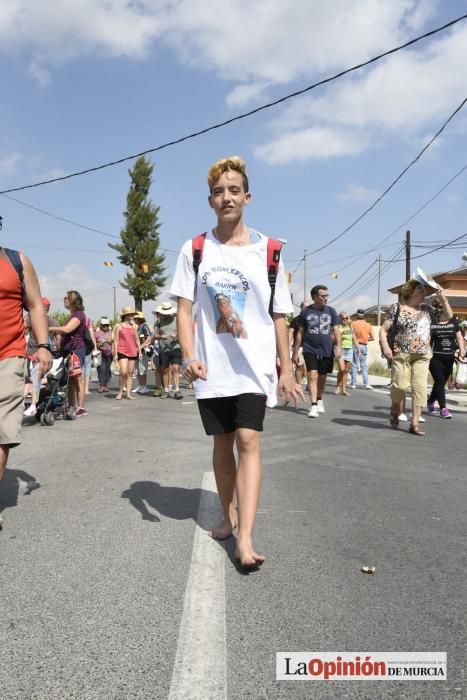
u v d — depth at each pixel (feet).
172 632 7.63
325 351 29.84
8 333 11.96
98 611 8.18
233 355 10.01
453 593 8.98
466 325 48.78
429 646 7.46
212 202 10.20
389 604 8.55
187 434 23.41
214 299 10.05
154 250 174.50
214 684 6.56
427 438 23.71
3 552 10.39
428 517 12.82
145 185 175.73
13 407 11.85
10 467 17.30
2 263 12.09
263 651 7.25
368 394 44.96
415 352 24.58
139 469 16.94
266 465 18.01
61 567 9.70
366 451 20.56
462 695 6.52
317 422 27.86
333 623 7.97
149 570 9.58
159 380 41.32
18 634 7.56
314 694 6.46
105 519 12.22
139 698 6.29
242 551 9.48
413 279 25.12
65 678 6.63
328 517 12.66
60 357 27.22
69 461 18.15
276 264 10.28
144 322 45.50
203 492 14.35
